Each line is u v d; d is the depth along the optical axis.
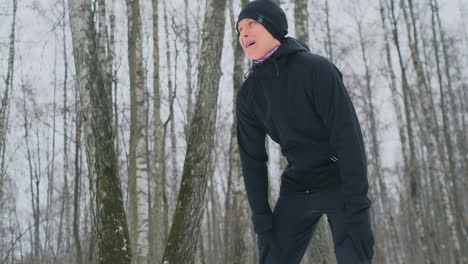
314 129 1.81
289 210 1.91
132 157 11.14
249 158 2.04
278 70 1.80
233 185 8.83
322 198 1.82
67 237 20.81
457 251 15.41
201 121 4.87
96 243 4.20
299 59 1.77
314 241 6.88
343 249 1.68
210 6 5.21
